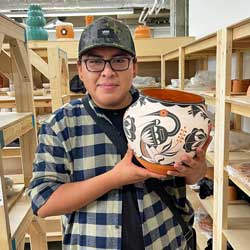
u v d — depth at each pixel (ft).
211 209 6.53
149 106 2.28
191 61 12.17
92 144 2.69
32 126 4.42
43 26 10.93
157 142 2.20
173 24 14.64
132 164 2.42
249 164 5.28
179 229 2.92
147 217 2.69
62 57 8.46
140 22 21.89
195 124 2.24
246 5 6.65
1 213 3.09
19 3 15.30
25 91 4.53
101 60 2.52
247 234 5.27
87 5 16.10
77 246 2.72
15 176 5.02
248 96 4.68
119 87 2.59
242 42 5.34
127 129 2.39
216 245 5.75
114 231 2.62
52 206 2.50
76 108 2.80
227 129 5.09
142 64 12.96
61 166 2.64
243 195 6.28
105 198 2.66
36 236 4.93
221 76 5.04
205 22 10.02
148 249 2.67
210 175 6.56
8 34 3.62
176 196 2.90
